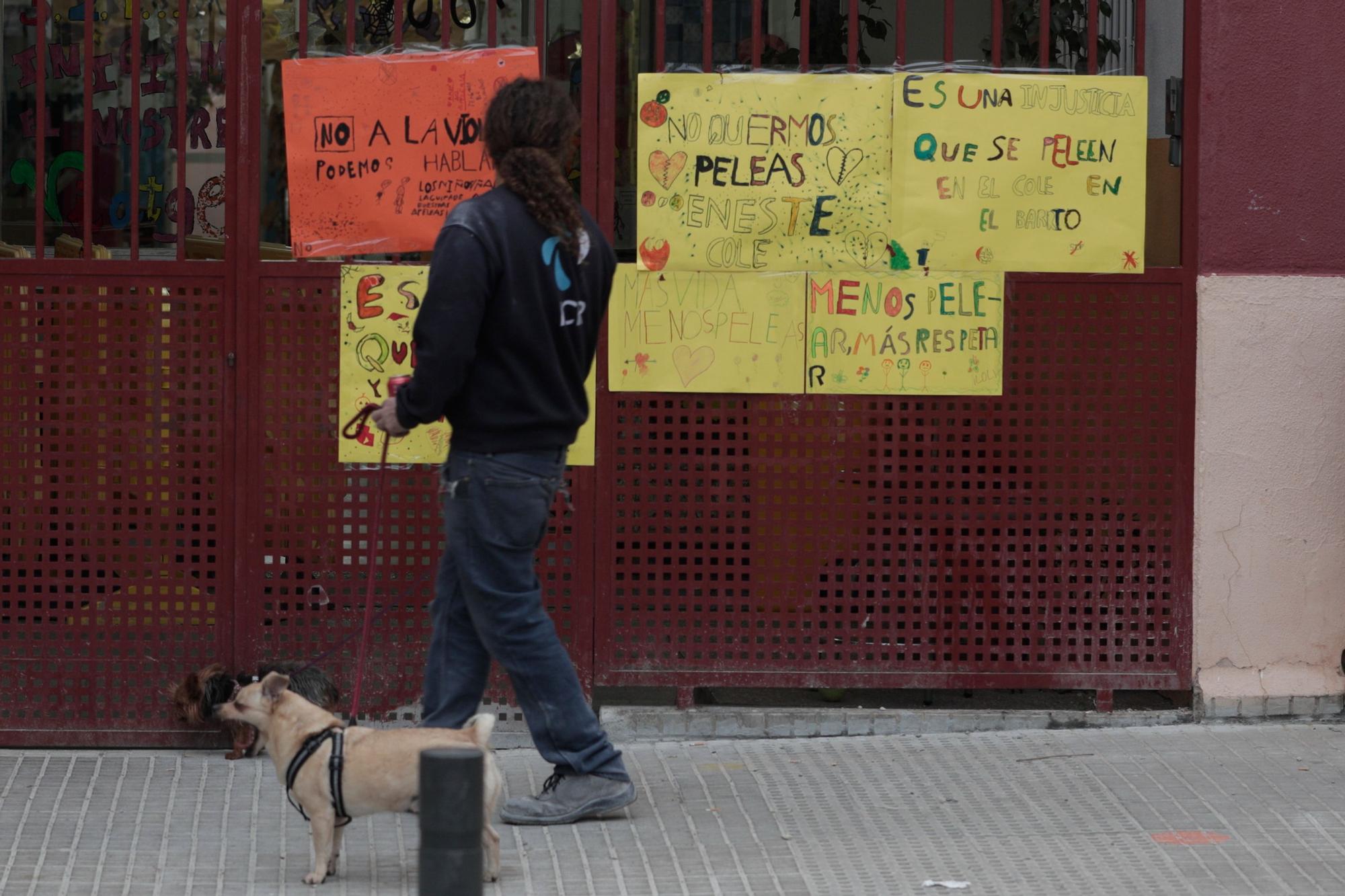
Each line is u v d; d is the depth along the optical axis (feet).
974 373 41.14
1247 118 41.22
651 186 40.52
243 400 40.45
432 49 40.37
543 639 33.91
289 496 40.65
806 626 41.63
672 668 41.47
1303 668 42.29
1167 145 42.60
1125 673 41.86
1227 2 41.01
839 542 41.52
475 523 32.71
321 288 40.42
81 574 40.57
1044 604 41.73
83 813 35.63
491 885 31.22
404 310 40.32
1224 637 41.98
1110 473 41.55
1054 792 36.88
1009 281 41.14
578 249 32.55
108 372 40.27
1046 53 41.11
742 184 40.63
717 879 31.55
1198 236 41.27
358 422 40.47
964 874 31.78
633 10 41.50
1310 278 41.50
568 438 33.35
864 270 40.91
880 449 41.37
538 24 40.70
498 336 31.91
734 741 41.39
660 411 41.06
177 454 40.55
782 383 40.93
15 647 40.57
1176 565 41.73
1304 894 30.71
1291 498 41.78
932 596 41.68
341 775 30.76
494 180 40.42
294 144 40.14
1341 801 36.09
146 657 40.75
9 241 45.52
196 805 36.40
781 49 42.11
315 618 40.91
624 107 41.50
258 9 40.24
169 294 40.29
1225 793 36.70
